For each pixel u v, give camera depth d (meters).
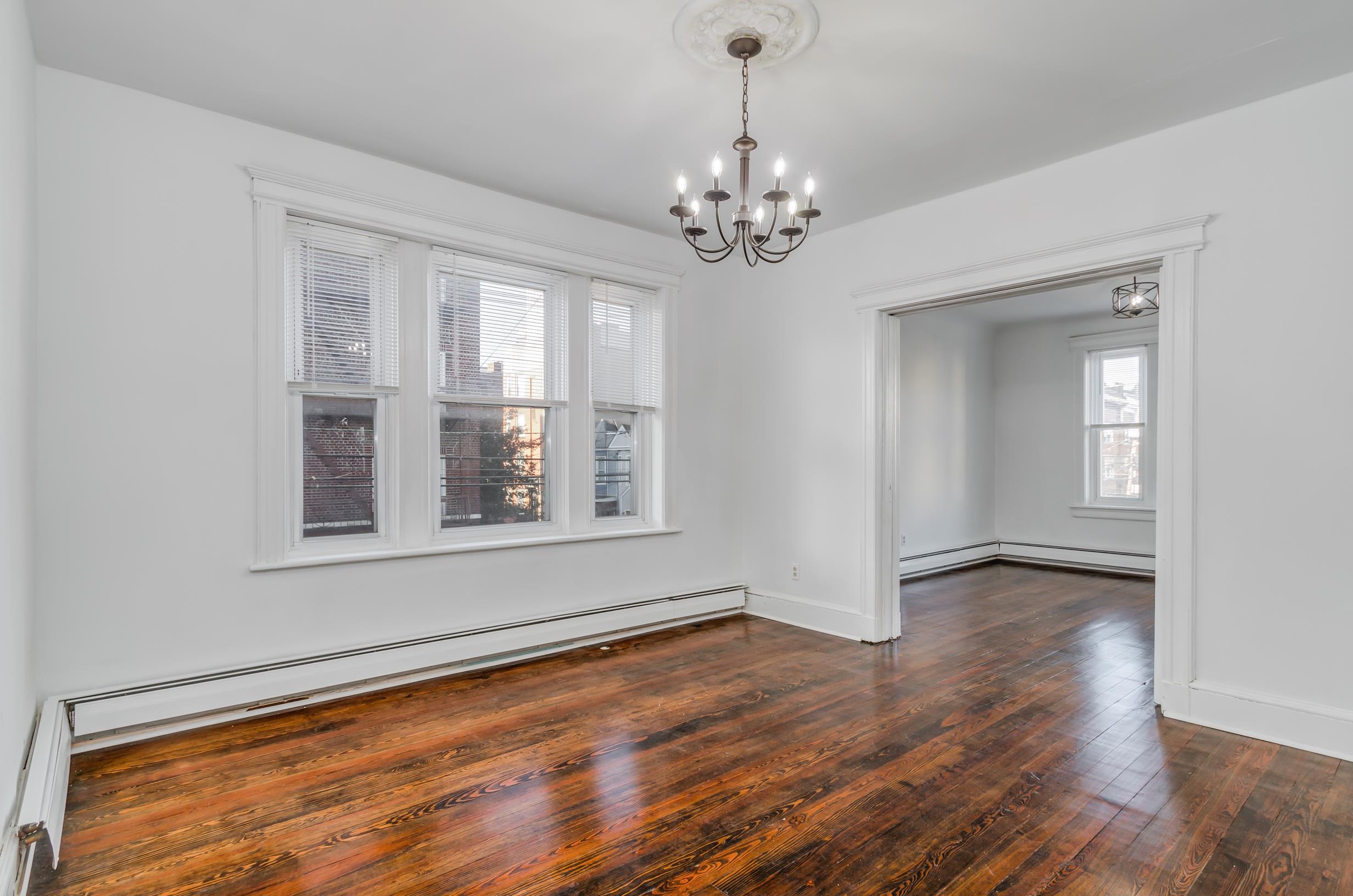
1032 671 3.79
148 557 2.93
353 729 2.99
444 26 2.47
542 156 3.56
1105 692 3.45
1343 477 2.74
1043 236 3.62
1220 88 2.85
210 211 3.09
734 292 5.26
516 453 4.23
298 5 2.35
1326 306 2.78
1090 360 7.31
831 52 2.60
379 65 2.73
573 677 3.70
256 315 3.20
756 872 1.97
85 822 2.23
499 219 4.02
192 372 3.04
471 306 4.02
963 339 7.44
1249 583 2.96
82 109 2.79
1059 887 1.91
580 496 4.43
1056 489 7.44
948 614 5.15
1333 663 2.76
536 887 1.90
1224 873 1.97
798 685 3.56
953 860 2.03
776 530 5.03
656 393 4.83
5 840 1.73
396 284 3.71
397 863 2.01
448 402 3.92
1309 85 2.82
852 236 4.54
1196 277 3.10
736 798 2.39
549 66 2.73
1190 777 2.54
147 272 2.93
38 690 2.67
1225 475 3.02
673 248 4.89
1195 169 3.12
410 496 3.73
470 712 3.19
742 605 5.20
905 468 6.70
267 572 3.22
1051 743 2.83
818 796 2.40
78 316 2.77
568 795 2.41
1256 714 2.90
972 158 3.52
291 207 3.29
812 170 3.67
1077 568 7.17
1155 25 2.43
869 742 2.85
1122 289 5.55
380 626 3.55
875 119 3.13
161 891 1.88
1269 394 2.92
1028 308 6.85
